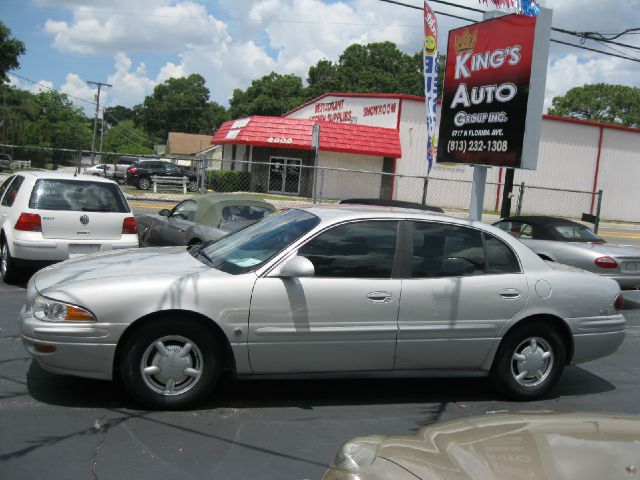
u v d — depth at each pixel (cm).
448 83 1143
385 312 495
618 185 3666
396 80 6600
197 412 473
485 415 296
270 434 445
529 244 1042
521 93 985
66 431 425
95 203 866
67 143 8969
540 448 245
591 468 228
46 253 829
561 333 552
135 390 457
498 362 534
